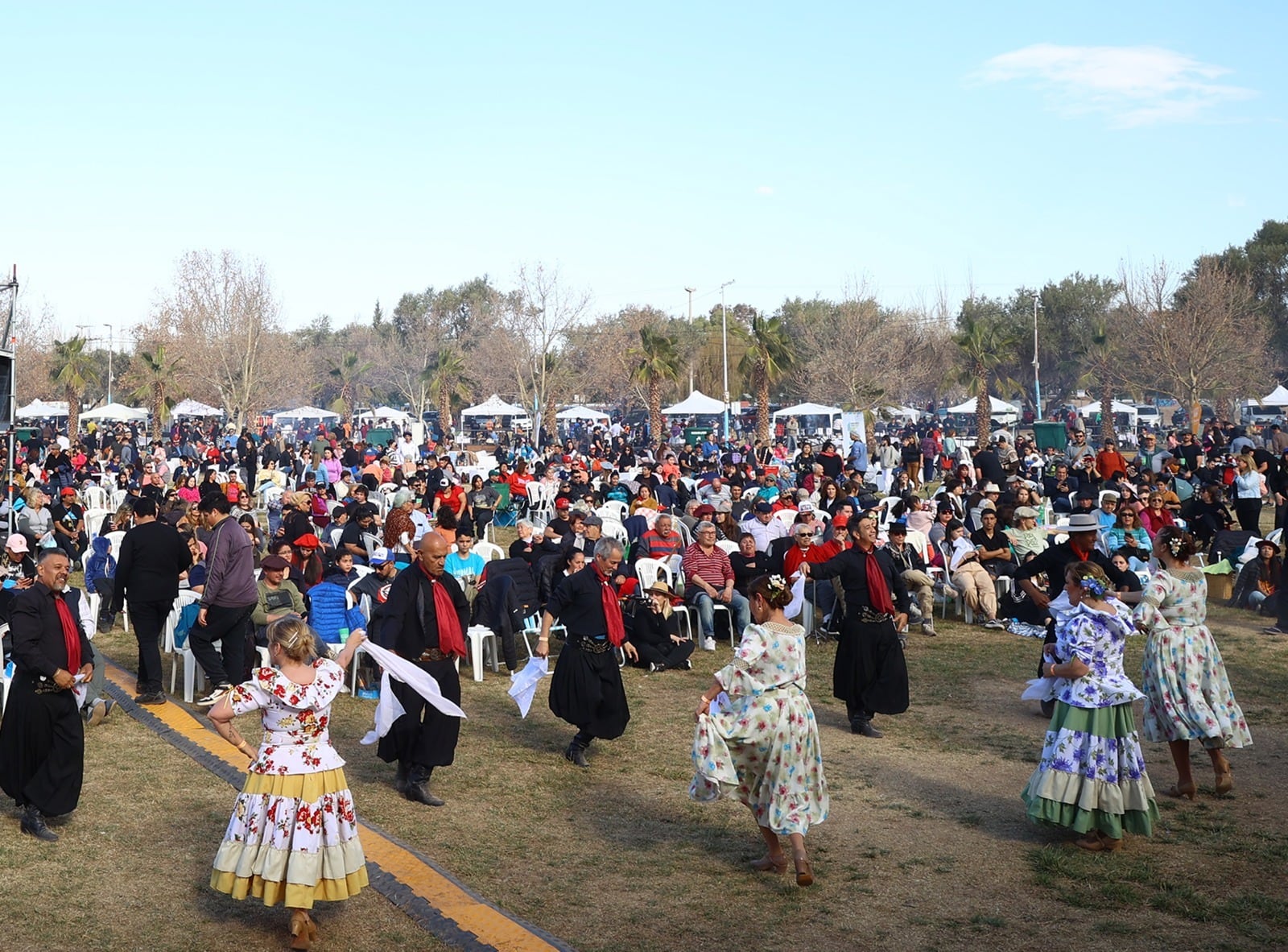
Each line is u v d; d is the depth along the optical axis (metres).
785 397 74.00
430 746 7.95
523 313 60.41
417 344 95.50
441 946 5.70
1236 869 6.81
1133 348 56.19
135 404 72.88
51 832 7.02
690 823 7.70
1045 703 10.49
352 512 15.53
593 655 8.98
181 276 59.34
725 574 13.48
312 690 5.71
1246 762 9.06
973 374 60.94
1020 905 6.33
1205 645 8.12
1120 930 5.98
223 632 10.26
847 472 30.08
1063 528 15.55
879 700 9.81
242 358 59.31
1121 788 7.04
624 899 6.41
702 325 81.44
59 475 25.67
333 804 5.71
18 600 6.95
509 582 10.24
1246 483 20.08
